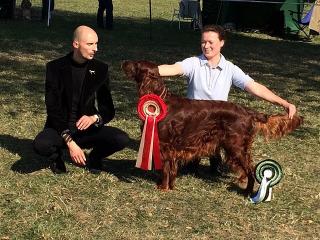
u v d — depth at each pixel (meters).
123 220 4.29
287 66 12.72
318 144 6.64
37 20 18.16
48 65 4.84
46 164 5.44
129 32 16.89
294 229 4.29
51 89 4.80
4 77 9.48
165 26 19.28
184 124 4.62
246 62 12.93
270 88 10.06
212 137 4.68
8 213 4.32
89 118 4.86
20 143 6.07
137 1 28.92
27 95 8.26
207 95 5.03
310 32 18.66
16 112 7.29
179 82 9.91
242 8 19.23
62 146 5.04
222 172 5.46
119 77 10.09
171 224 4.26
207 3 19.17
